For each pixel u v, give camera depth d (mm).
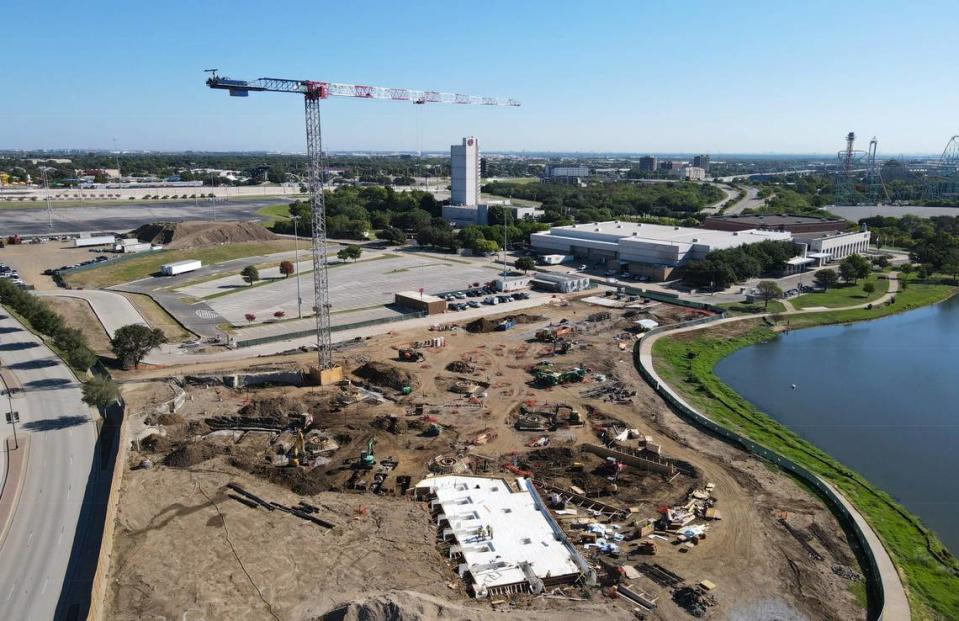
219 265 187625
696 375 104188
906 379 106312
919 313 151750
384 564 54750
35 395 88562
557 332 123438
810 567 55719
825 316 143750
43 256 194250
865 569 55875
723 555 56875
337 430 80375
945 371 110250
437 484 68062
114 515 60562
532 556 56219
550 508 64312
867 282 173875
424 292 156750
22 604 49250
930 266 187500
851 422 89188
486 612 48031
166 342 114438
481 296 154500
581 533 59438
